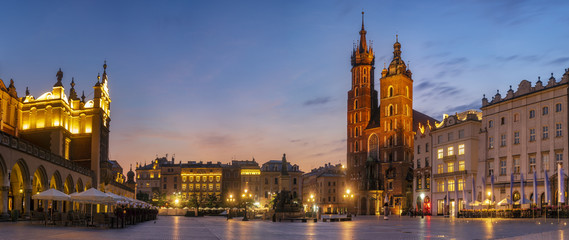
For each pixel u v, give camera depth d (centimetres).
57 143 6719
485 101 8850
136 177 19900
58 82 6994
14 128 6550
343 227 4297
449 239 2641
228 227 4191
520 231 3366
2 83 6319
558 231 3216
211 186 17838
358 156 14612
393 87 13688
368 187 13675
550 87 7556
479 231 3438
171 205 16150
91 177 7069
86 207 6881
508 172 8156
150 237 2664
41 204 5744
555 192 7106
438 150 10119
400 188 13012
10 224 3672
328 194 17988
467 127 9200
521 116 8044
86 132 7319
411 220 6738
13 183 5147
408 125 13562
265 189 18088
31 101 6944
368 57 15162
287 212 6631
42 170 5050
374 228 4081
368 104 14825
